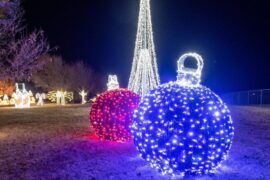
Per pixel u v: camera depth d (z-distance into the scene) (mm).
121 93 11711
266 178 7500
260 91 33438
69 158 9383
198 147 7344
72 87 51719
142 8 22125
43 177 7656
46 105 40281
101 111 11641
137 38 22375
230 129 7816
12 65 15719
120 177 7598
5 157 9719
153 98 7969
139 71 22266
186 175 7684
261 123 16719
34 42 18094
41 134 13875
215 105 7691
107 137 11734
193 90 7809
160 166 7770
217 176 7633
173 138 7371
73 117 21078
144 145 7848
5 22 14852
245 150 10188
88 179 7496
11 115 23938
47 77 50062
